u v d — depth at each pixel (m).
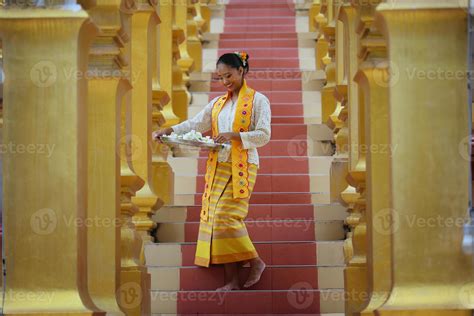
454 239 5.29
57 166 5.30
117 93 6.10
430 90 5.35
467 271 5.27
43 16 5.27
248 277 7.32
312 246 7.74
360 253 6.82
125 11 6.33
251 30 12.59
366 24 6.04
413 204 5.32
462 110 5.33
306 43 11.94
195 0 11.48
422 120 5.34
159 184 8.49
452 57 5.34
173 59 9.90
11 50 5.32
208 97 10.52
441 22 5.34
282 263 7.71
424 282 5.28
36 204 5.30
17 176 5.31
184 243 7.80
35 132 5.31
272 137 9.60
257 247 7.73
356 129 7.23
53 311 5.22
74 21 5.28
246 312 7.17
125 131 6.72
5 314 5.23
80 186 5.37
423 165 5.33
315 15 12.39
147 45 7.48
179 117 9.91
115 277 6.07
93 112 6.07
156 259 7.73
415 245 5.30
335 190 8.55
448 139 5.33
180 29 9.66
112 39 6.06
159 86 8.40
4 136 5.32
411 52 5.35
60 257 5.29
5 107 5.31
